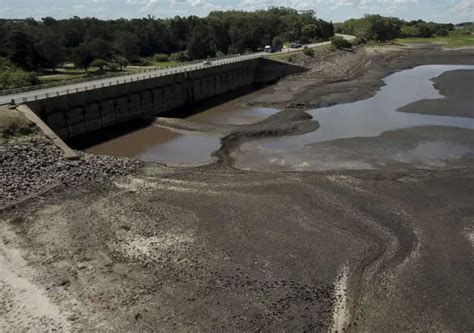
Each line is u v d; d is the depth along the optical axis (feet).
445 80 331.77
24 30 416.26
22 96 188.75
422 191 135.74
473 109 239.09
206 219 118.83
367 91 298.56
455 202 128.67
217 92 316.19
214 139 195.93
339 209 124.47
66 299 86.99
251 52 471.62
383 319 83.56
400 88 307.78
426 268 98.58
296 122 216.95
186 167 158.10
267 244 107.45
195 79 285.84
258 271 96.99
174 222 116.98
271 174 149.48
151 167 155.94
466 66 416.46
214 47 467.11
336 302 87.81
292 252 104.22
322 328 80.94
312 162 164.66
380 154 171.53
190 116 250.57
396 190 136.46
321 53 454.40
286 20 615.57
